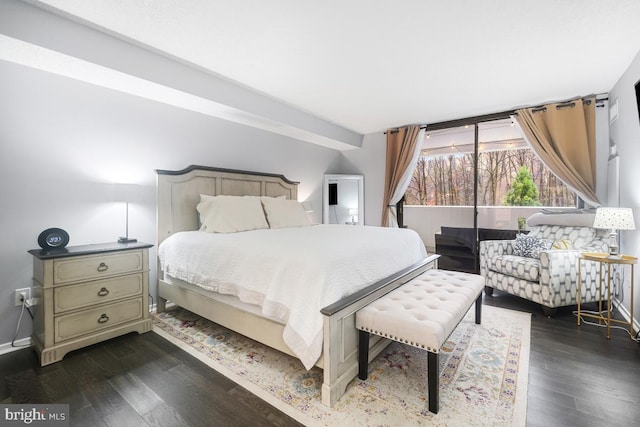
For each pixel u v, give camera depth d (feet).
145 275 7.88
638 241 8.05
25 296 6.98
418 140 14.58
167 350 6.85
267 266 6.06
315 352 4.87
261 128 12.71
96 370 5.99
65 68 6.85
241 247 6.88
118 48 6.97
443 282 7.18
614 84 9.55
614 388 5.32
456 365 6.14
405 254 8.23
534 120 11.46
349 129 15.70
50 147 7.36
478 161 13.80
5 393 5.26
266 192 13.07
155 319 8.82
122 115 8.68
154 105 9.42
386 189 15.66
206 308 7.64
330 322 4.86
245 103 10.12
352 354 5.52
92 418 4.62
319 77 9.09
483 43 7.11
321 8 5.81
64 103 7.55
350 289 5.65
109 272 7.20
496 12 5.95
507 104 11.51
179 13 5.97
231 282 6.67
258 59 7.94
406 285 7.00
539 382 5.52
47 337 6.23
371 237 8.15
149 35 6.79
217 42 7.09
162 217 9.47
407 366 6.15
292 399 5.06
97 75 7.22
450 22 6.29
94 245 7.79
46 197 7.31
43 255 6.28
